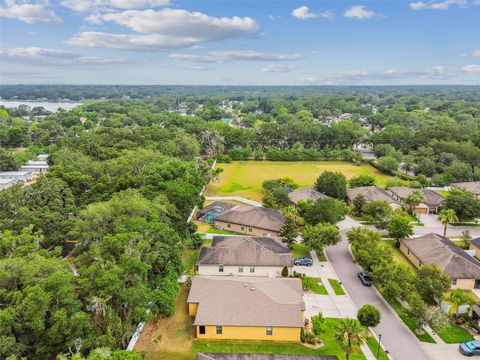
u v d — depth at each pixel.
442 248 60.47
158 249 46.97
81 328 34.19
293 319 42.84
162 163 88.25
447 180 107.75
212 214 80.19
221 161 138.62
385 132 151.50
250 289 46.56
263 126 158.25
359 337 36.62
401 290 48.12
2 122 186.75
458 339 44.59
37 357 33.94
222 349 40.97
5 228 54.94
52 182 66.88
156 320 45.00
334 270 60.47
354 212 87.38
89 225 50.22
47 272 37.28
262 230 72.12
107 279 36.25
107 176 80.19
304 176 121.25
